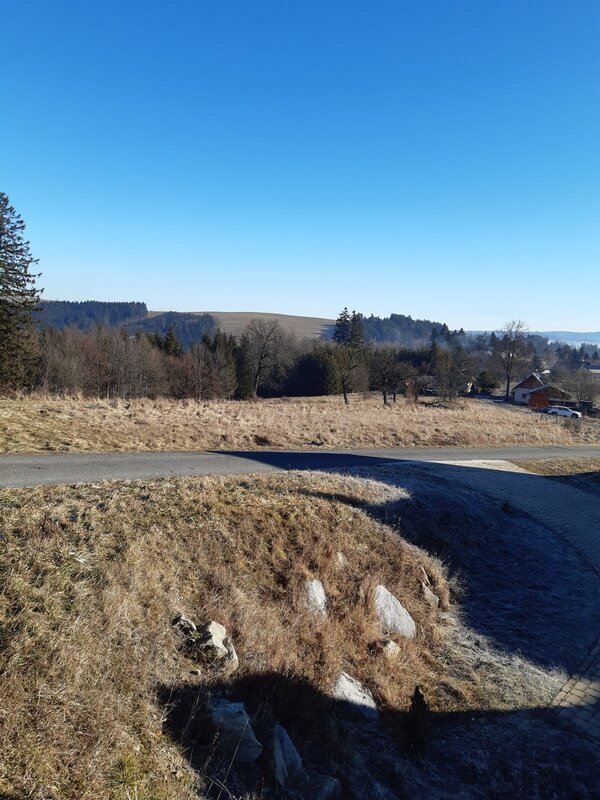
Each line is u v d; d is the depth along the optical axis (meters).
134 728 4.04
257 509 8.09
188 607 5.77
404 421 24.42
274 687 5.10
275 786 4.05
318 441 17.66
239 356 68.31
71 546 5.86
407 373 54.47
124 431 14.43
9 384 32.81
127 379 54.16
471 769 4.94
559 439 25.92
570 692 6.30
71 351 51.34
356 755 4.74
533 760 5.14
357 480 10.88
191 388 57.50
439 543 9.59
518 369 87.00
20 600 4.73
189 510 7.53
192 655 5.08
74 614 4.79
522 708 5.94
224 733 4.28
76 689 4.09
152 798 3.52
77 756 3.59
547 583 9.34
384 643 6.51
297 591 6.72
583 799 4.76
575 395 71.38
